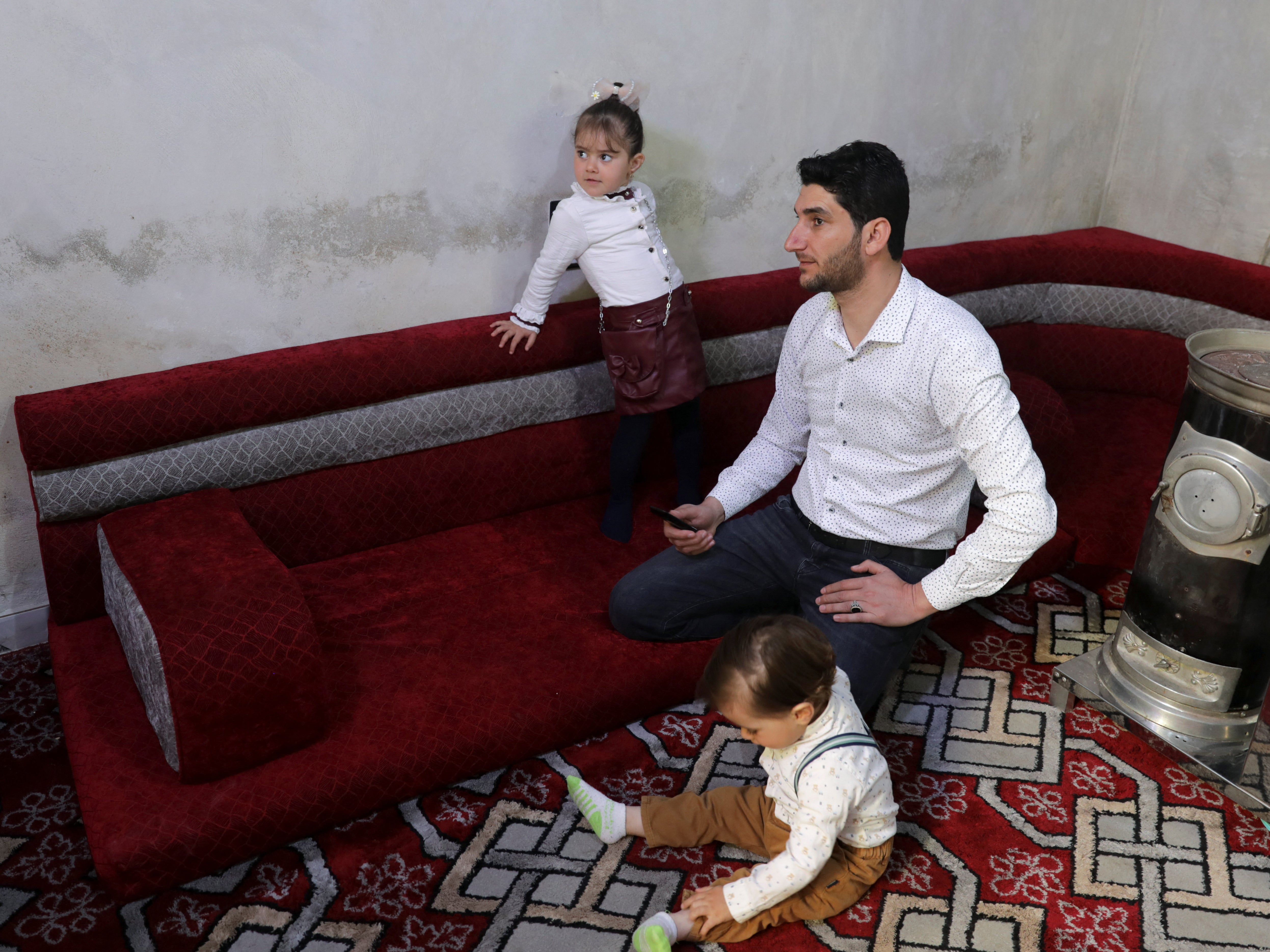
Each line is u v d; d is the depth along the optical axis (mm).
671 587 2461
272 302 2715
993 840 2176
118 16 2293
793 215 3473
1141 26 3877
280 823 2057
